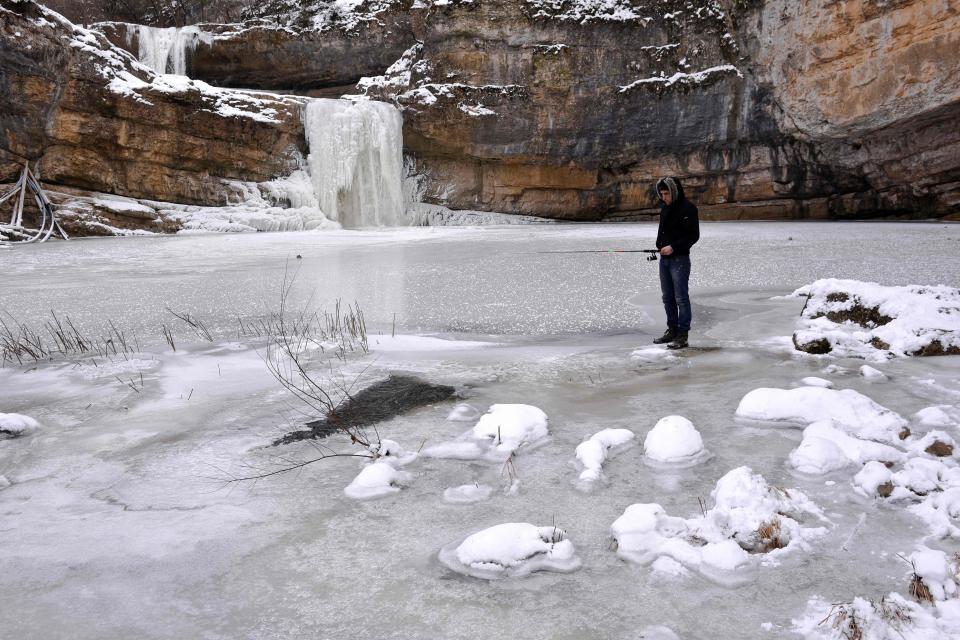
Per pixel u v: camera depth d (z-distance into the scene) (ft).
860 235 65.72
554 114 101.71
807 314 24.94
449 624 7.14
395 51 108.17
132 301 32.55
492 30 98.94
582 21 98.22
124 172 80.07
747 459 11.48
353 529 9.29
